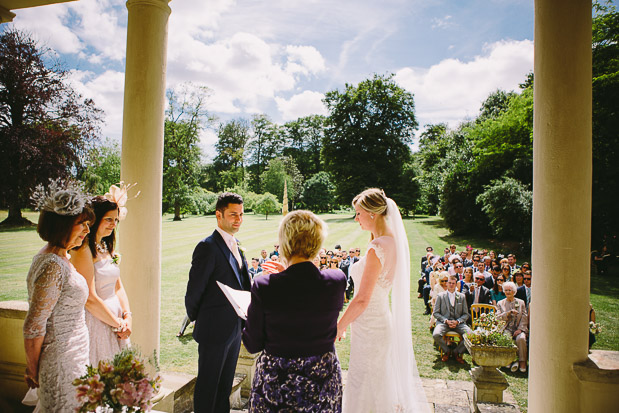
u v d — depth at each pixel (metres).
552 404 2.43
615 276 14.59
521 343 5.84
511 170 21.92
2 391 3.03
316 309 1.86
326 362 1.90
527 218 19.14
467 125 38.81
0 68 27.94
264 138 73.44
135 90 3.08
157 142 3.17
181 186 44.22
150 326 3.15
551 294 2.41
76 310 2.14
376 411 2.62
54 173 28.91
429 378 5.48
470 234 26.78
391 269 2.62
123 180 3.13
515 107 23.36
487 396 3.95
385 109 44.53
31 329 1.96
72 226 2.10
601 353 2.53
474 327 6.18
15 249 20.34
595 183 17.67
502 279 8.63
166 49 3.24
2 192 28.62
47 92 29.64
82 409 1.78
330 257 11.77
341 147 45.34
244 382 4.06
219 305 2.87
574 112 2.33
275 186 62.28
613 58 17.08
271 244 24.16
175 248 21.75
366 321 2.67
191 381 3.49
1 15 3.52
